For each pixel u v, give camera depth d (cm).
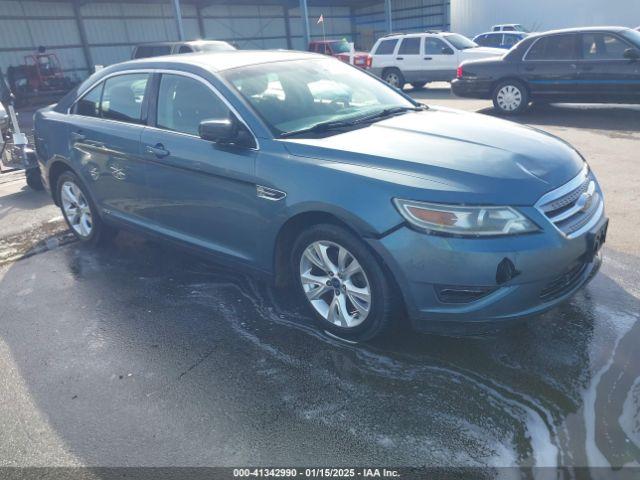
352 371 296
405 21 3631
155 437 260
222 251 376
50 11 2422
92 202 483
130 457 248
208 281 421
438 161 290
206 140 363
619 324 320
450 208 268
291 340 331
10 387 307
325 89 397
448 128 345
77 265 471
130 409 281
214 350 327
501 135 332
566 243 276
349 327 317
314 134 341
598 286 366
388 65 1630
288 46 3434
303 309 367
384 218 279
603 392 265
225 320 360
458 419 255
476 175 278
